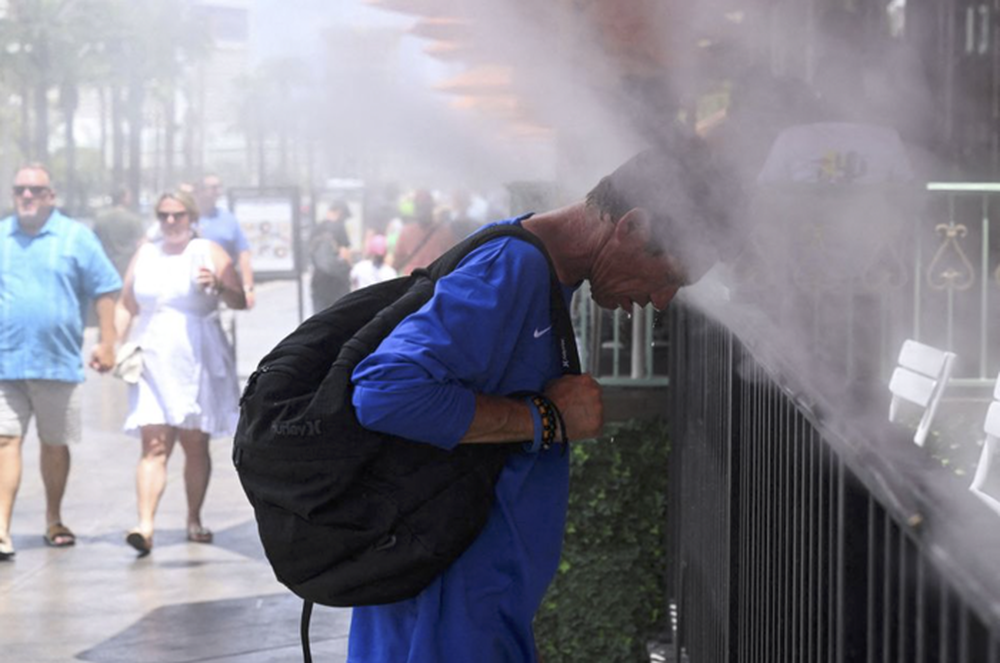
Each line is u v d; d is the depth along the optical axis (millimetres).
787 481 4590
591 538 10305
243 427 4562
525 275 4504
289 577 4578
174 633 11344
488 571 4617
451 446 4430
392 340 4379
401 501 4457
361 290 4730
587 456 10281
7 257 14266
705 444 7645
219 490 17797
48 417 14367
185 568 13586
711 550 7219
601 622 10266
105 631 11406
